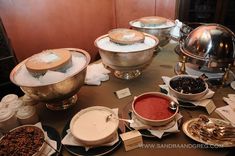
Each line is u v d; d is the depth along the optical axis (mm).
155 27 1264
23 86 700
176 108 736
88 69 1130
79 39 1728
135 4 1819
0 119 729
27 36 1405
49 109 893
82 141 634
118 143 674
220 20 1729
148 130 709
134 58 900
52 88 704
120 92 964
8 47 1131
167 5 1729
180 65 1141
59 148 669
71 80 730
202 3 1798
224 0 1635
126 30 1121
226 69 935
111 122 703
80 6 1633
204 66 967
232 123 736
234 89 934
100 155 638
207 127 708
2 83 1162
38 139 664
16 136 679
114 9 1919
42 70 749
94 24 1797
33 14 1386
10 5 1270
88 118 726
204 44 945
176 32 1455
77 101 930
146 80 1069
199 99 837
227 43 934
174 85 890
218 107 837
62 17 1548
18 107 808
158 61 1266
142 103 777
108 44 1017
